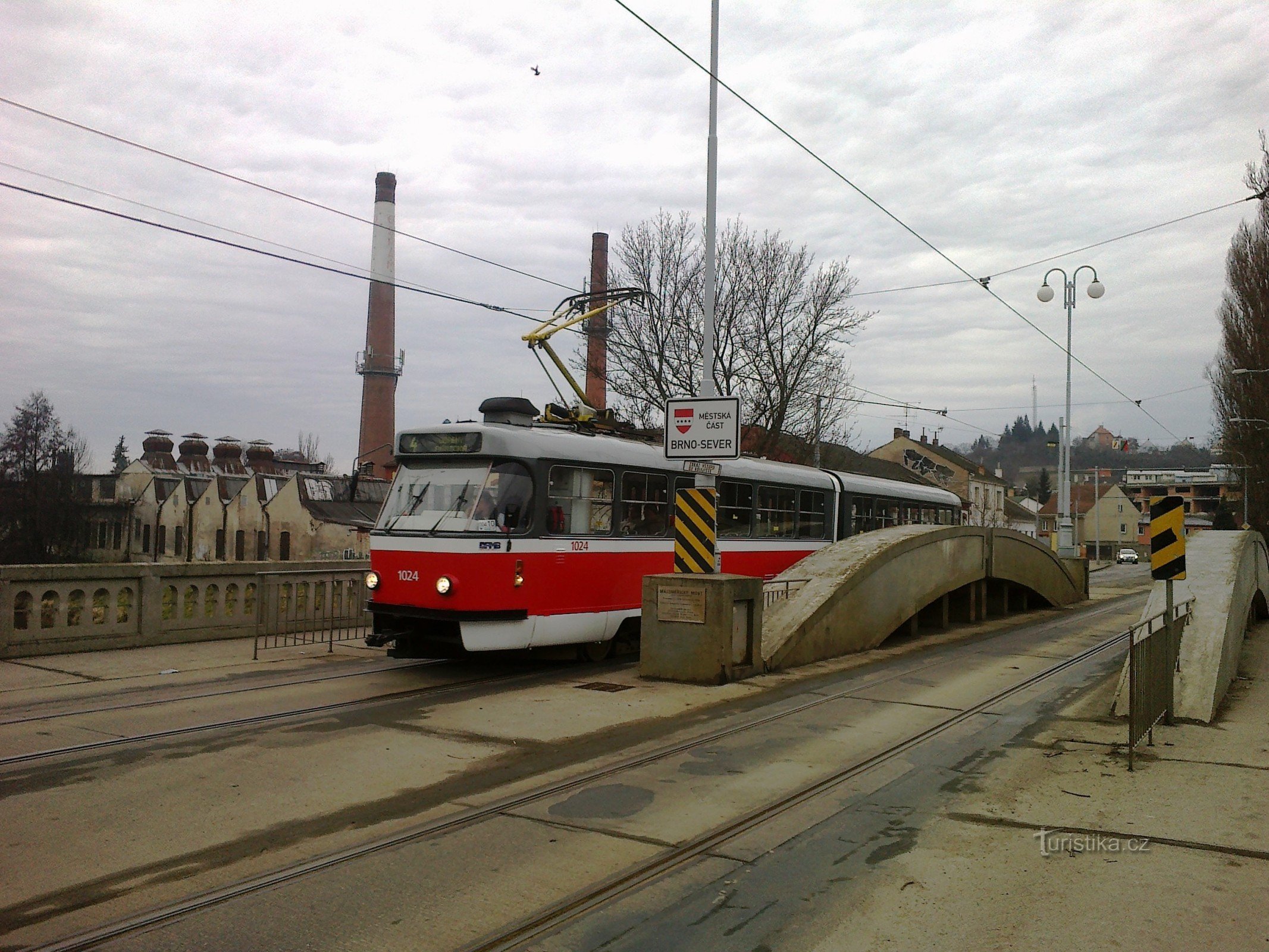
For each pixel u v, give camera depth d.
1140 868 5.42
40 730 8.59
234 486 54.50
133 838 5.89
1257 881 5.21
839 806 6.68
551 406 13.88
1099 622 20.05
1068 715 9.98
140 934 4.54
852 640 14.52
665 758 7.99
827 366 30.56
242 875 5.30
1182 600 11.92
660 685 11.39
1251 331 42.56
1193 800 6.76
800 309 30.12
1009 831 6.11
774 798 6.84
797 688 11.38
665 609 11.73
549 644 12.01
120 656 12.74
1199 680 10.19
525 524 11.73
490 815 6.41
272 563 15.20
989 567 19.66
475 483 11.63
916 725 9.41
